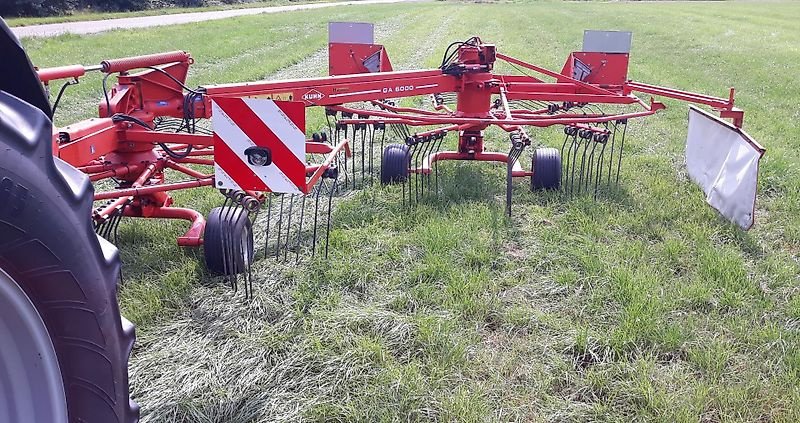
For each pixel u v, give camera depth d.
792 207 6.19
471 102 7.08
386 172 6.91
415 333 3.96
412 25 32.16
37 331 1.98
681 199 6.44
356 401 3.39
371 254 5.10
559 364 3.69
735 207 5.70
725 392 3.40
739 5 51.50
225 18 34.34
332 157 4.90
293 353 3.78
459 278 4.66
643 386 3.45
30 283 1.93
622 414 3.31
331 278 4.68
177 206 6.17
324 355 3.74
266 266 4.91
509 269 4.92
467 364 3.69
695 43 22.78
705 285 4.57
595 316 4.20
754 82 14.48
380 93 6.31
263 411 3.32
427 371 3.63
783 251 5.27
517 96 7.20
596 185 6.62
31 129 1.90
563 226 5.73
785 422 3.19
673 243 5.27
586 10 45.06
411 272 4.74
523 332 4.06
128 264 4.86
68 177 2.10
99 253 2.09
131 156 5.08
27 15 33.47
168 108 5.44
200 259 4.93
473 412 3.26
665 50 20.98
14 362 2.01
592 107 11.81
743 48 21.16
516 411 3.32
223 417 3.30
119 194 4.49
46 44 19.09
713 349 3.82
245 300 4.36
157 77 5.36
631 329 3.96
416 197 6.28
